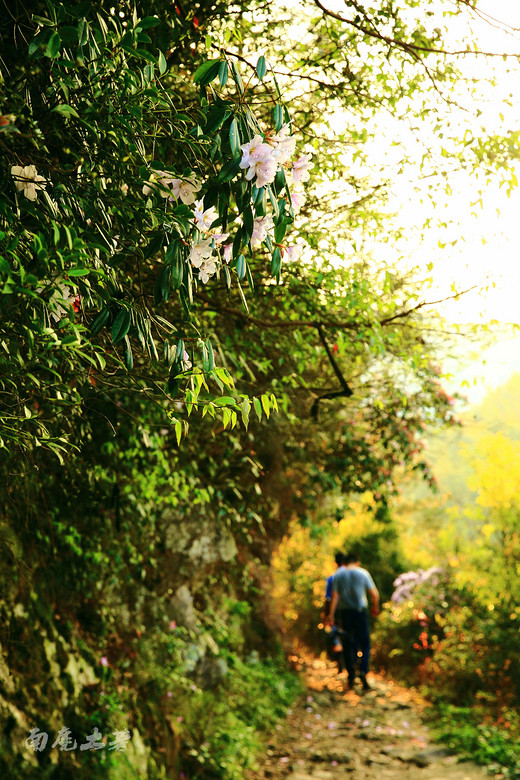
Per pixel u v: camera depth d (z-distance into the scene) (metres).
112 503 4.18
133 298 2.01
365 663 9.65
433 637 10.31
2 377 1.97
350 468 6.44
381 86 3.43
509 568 9.01
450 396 6.32
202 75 1.89
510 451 9.54
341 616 9.87
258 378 5.11
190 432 4.58
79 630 4.68
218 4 2.99
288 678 9.33
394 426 6.32
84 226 1.93
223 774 5.43
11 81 1.87
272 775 6.05
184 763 5.38
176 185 1.97
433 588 11.30
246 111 1.92
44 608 4.18
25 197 1.80
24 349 2.13
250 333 4.30
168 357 1.98
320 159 3.52
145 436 3.57
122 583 5.41
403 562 13.91
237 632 8.63
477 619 8.97
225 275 2.08
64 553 4.52
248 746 6.36
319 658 13.14
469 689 8.32
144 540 5.36
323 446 6.44
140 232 1.97
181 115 1.96
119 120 1.87
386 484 6.75
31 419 2.06
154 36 2.74
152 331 2.23
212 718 5.97
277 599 11.63
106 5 2.29
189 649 6.57
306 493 6.50
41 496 4.03
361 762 6.53
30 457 2.75
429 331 4.68
